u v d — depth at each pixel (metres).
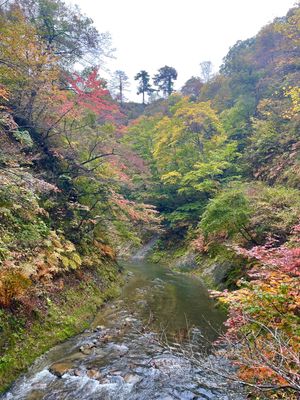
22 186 7.91
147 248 26.22
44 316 7.11
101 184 13.25
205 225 12.00
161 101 45.03
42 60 11.55
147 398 4.93
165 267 21.20
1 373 5.10
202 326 8.33
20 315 6.44
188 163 24.20
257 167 19.91
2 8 12.68
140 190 24.83
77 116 12.68
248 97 27.91
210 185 19.81
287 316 4.36
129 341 7.18
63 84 14.30
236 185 16.30
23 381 5.27
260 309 4.32
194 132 25.36
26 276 6.82
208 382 4.98
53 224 11.03
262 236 11.23
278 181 16.14
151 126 30.97
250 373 3.74
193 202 24.00
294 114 17.80
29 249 8.04
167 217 24.23
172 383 5.32
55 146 12.72
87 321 8.33
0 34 10.52
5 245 7.14
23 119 12.23
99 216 12.80
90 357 6.31
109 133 13.70
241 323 4.78
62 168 12.88
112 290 11.86
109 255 14.92
